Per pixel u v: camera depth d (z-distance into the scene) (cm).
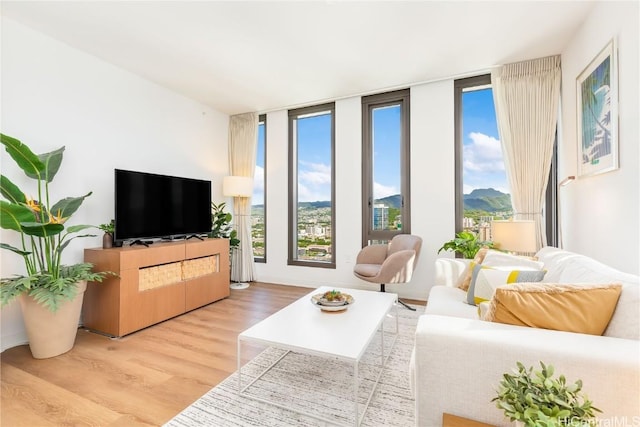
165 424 156
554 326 117
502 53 302
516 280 196
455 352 113
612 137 192
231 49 295
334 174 434
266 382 194
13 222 210
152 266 297
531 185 312
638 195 170
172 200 347
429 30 264
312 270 443
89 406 171
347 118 421
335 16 245
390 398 176
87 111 302
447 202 362
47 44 272
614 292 116
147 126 361
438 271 267
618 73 189
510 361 105
